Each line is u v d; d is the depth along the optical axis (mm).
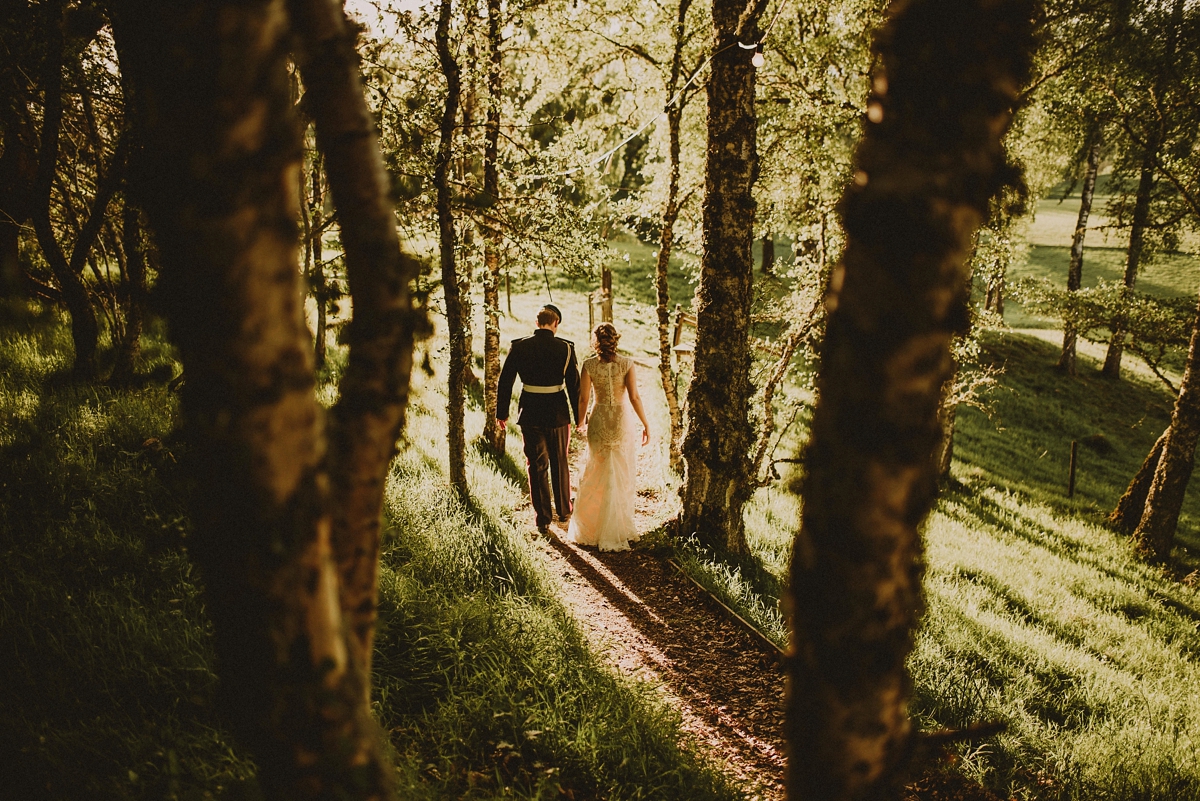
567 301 23266
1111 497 15195
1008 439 18250
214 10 825
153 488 4355
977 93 1037
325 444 1012
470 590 4582
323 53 1252
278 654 973
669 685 4148
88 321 6422
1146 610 7965
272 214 892
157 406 5824
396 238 1309
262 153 871
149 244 6273
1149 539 10695
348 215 1271
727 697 4098
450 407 5906
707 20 7926
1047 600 7328
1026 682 5051
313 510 976
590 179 7414
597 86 9875
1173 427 10492
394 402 1286
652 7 8594
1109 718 4832
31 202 6086
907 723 1282
